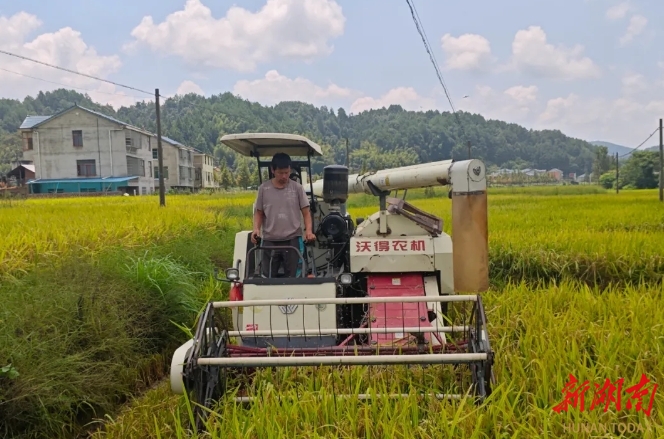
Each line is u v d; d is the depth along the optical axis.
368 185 7.15
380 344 4.79
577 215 19.09
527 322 5.59
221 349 4.49
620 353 4.70
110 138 48.84
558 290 7.21
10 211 15.44
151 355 6.39
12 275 6.86
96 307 5.84
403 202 5.79
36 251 8.00
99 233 10.09
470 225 5.35
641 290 7.40
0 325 4.92
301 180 7.11
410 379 4.22
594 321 5.90
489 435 3.55
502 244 10.50
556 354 4.54
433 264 5.50
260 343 4.95
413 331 4.56
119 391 5.41
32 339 4.86
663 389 4.01
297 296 5.04
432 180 5.95
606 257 9.63
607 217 18.30
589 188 62.53
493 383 3.92
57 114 48.62
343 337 5.24
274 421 3.53
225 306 4.50
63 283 6.25
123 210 16.47
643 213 20.00
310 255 6.41
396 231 5.75
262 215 5.95
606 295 7.10
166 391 5.15
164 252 9.80
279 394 3.99
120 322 5.93
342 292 5.44
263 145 6.61
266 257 5.75
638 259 9.56
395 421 3.52
